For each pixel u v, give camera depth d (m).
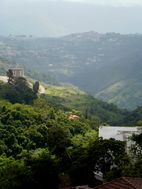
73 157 70.69
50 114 121.38
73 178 63.72
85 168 63.91
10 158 83.88
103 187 42.06
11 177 58.31
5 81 173.62
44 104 138.88
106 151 62.81
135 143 61.78
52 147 76.12
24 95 144.62
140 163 54.78
